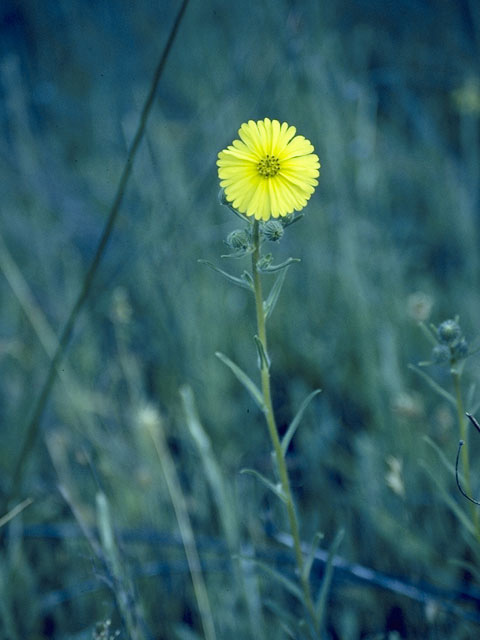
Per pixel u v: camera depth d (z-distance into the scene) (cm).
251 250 55
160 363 88
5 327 91
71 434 77
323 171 102
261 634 65
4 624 66
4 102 128
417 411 73
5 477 76
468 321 88
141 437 74
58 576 72
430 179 107
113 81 129
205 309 87
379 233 93
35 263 101
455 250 100
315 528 63
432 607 63
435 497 72
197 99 123
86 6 143
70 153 130
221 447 78
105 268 97
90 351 88
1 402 85
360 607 69
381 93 125
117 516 73
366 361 80
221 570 69
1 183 112
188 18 131
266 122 55
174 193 92
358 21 133
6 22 147
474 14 116
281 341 88
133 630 61
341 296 90
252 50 110
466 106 108
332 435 79
